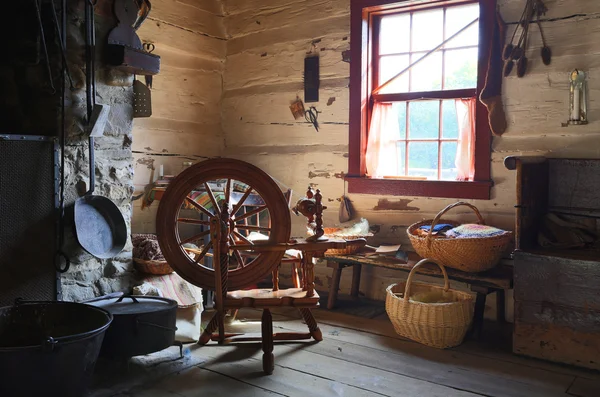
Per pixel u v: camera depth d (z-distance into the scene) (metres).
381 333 3.51
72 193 2.99
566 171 3.44
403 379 2.80
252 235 4.20
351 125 4.31
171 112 4.64
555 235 3.26
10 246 2.71
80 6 2.95
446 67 3.98
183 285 3.42
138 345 2.71
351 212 4.36
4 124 3.04
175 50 4.63
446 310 3.17
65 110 2.92
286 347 3.25
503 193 3.72
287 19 4.63
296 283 3.57
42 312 2.62
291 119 4.67
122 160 3.26
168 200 3.06
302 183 4.64
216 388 2.68
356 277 4.19
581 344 2.92
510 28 3.63
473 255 3.27
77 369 2.28
